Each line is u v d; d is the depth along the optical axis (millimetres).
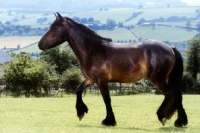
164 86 15133
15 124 15570
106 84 15344
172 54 15250
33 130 13633
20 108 22141
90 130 13906
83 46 15578
